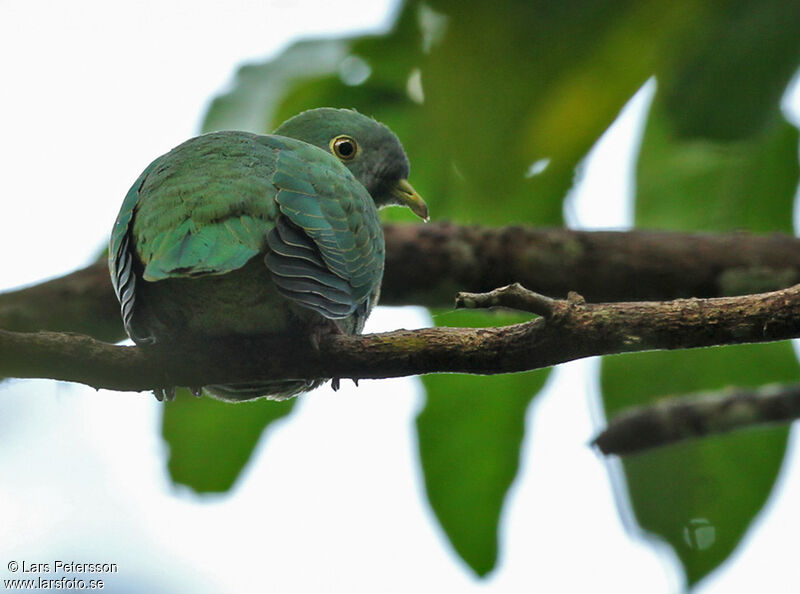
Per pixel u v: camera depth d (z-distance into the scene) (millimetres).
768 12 7934
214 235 8141
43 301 11758
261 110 11188
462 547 12258
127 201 8820
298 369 8227
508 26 8070
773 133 11555
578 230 11883
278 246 8148
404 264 11844
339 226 8852
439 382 12414
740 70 8008
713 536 11984
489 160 8648
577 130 8750
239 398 9773
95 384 8055
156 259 7996
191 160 8789
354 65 11242
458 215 12336
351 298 8398
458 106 8422
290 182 8656
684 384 12234
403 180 12148
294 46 11250
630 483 12086
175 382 8203
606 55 8352
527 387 12367
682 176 12086
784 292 7426
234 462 12414
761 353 12203
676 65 8180
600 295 11852
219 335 8469
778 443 12039
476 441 12375
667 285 11797
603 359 12320
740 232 11852
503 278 11836
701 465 12031
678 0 8055
